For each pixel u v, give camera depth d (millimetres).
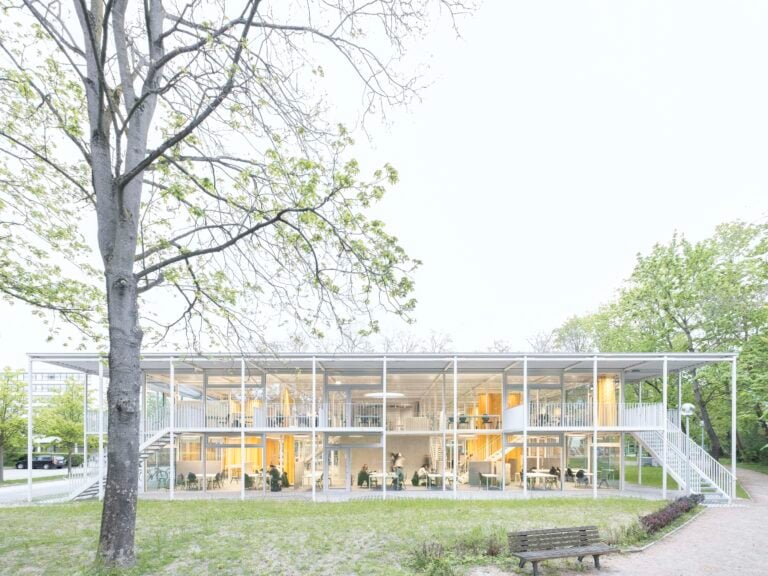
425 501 19609
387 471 27859
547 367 25078
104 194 9562
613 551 9773
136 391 9484
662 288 28953
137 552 10258
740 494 21375
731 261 29797
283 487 25594
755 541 12320
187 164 10469
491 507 17562
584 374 26781
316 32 8883
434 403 32969
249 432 23328
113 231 9477
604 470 25891
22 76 9992
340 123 9094
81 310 13023
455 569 9414
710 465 21281
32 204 12562
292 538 11859
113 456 9188
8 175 12219
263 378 25531
